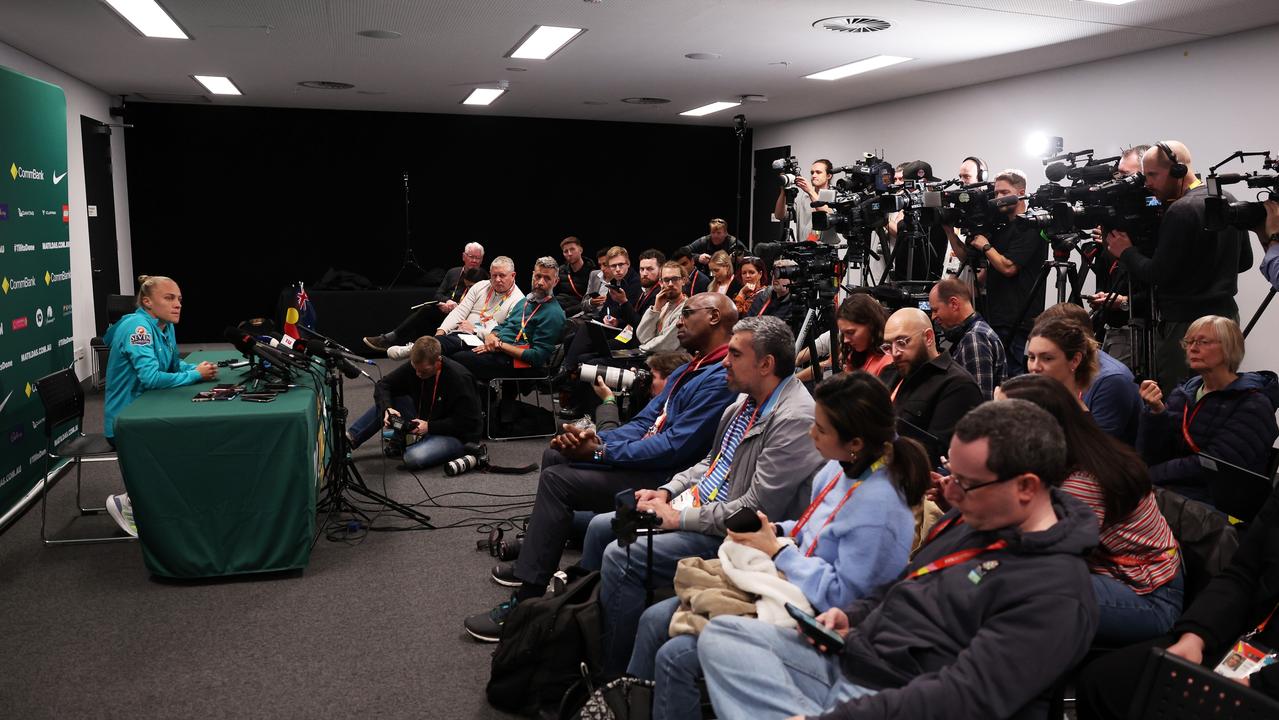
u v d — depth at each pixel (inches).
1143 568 84.4
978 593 62.9
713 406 121.3
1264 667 68.4
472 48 257.9
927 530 89.3
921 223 220.7
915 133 348.2
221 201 431.8
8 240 177.5
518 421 245.4
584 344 244.1
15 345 179.8
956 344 140.3
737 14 207.0
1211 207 126.3
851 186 217.5
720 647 73.2
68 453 163.2
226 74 315.0
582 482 121.6
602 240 489.1
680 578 84.9
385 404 208.1
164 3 202.1
